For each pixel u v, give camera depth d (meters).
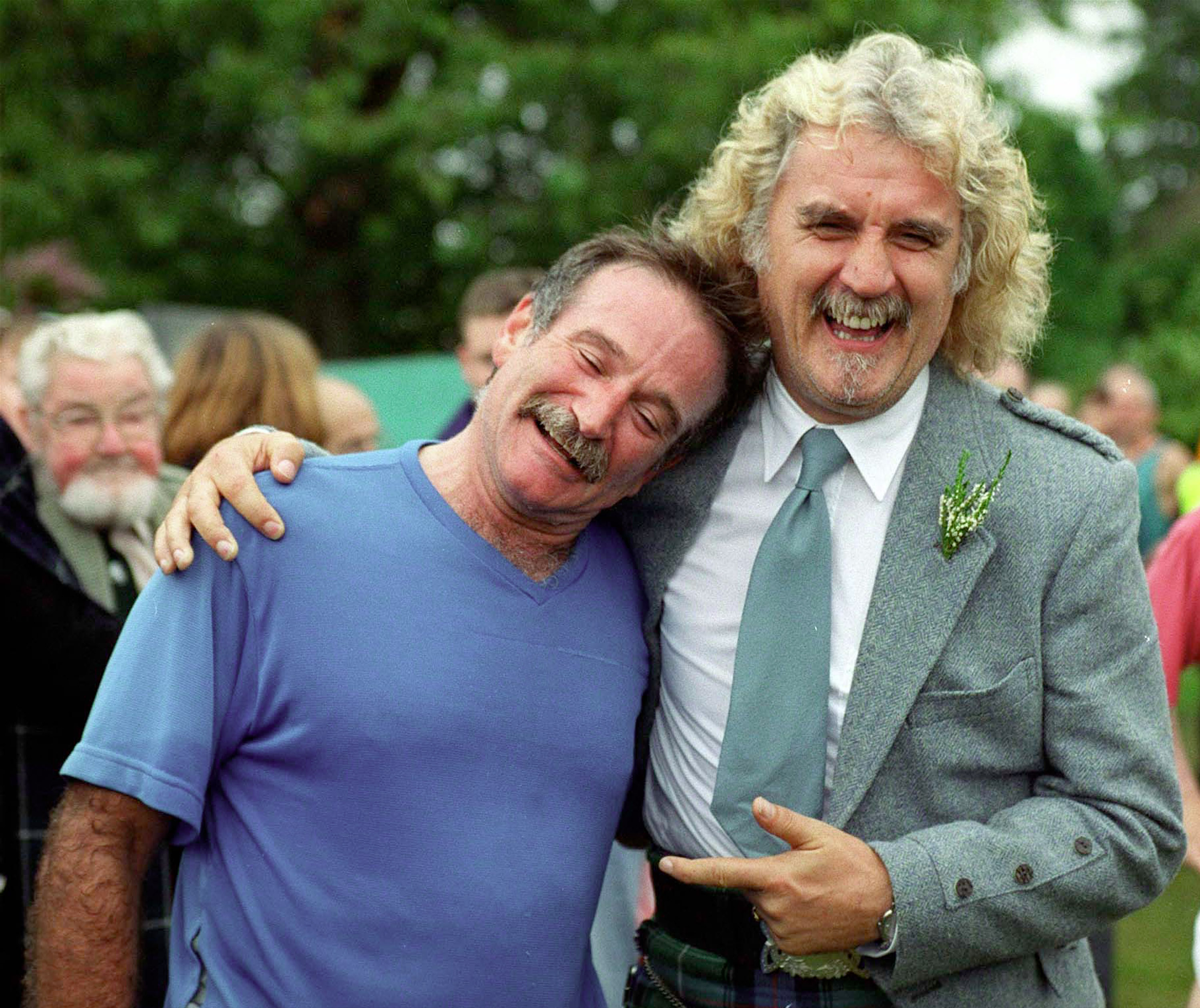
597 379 1.92
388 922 1.84
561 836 1.94
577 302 1.96
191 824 1.85
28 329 3.36
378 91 10.74
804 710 1.99
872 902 1.86
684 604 2.12
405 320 11.83
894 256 1.94
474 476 1.98
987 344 2.12
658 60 10.12
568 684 1.97
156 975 2.58
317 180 10.94
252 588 1.88
